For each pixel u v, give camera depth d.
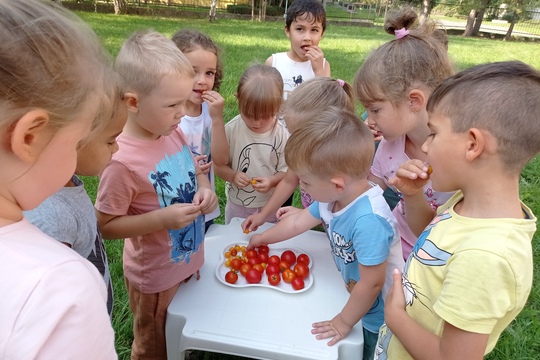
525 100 1.06
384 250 1.63
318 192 1.70
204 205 1.79
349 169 1.61
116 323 2.35
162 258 1.79
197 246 1.93
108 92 0.88
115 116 1.21
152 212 1.65
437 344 1.19
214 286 1.98
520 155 1.07
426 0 26.14
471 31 28.69
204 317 1.80
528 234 1.09
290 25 3.65
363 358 2.07
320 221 2.12
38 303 0.72
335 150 1.58
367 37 18.50
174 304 1.86
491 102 1.06
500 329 1.19
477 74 1.13
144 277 1.82
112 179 1.63
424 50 1.86
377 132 2.26
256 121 2.58
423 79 1.84
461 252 1.09
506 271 1.03
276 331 1.75
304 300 1.92
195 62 2.54
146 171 1.69
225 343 1.69
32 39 0.67
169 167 1.78
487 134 1.07
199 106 2.71
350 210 1.71
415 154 2.09
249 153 2.75
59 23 0.72
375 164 2.28
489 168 1.10
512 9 27.09
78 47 0.75
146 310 1.89
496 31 30.66
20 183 0.75
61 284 0.76
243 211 2.95
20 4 0.70
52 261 0.77
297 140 1.65
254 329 1.75
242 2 30.62
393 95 1.85
